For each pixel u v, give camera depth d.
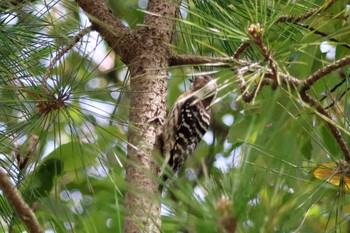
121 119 7.09
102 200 8.60
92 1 8.20
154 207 5.79
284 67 5.80
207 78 9.70
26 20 7.74
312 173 6.62
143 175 6.96
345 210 8.09
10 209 7.72
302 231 7.74
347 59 6.05
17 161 7.98
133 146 6.89
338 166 6.29
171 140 9.27
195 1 7.98
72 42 7.57
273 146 4.79
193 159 13.77
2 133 7.40
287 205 4.59
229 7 7.82
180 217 4.51
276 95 4.68
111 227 8.64
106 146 7.03
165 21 8.17
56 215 6.17
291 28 7.16
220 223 4.09
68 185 11.27
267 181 4.78
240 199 4.32
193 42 9.11
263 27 5.75
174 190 4.58
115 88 8.00
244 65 5.89
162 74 7.88
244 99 6.39
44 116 7.09
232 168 4.59
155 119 7.67
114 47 7.44
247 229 4.51
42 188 9.54
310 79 6.07
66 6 7.48
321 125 7.48
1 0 7.45
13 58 7.60
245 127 9.17
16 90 7.54
